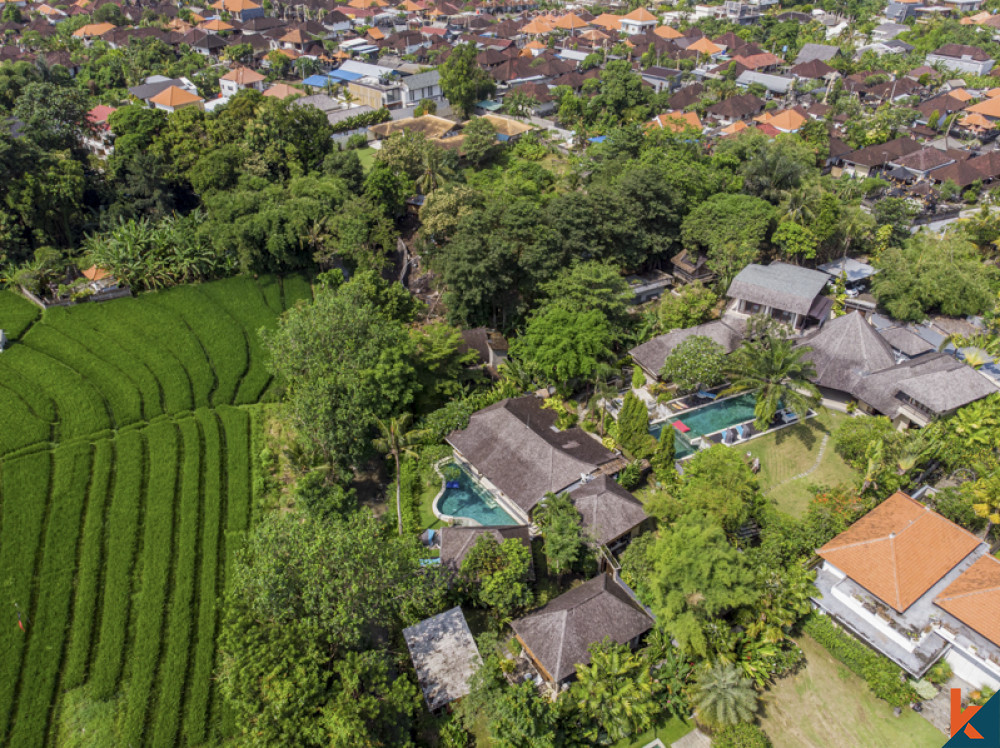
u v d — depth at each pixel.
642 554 53.16
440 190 97.00
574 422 71.00
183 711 46.09
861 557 51.41
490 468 62.56
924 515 53.81
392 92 153.12
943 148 137.50
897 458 60.25
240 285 87.69
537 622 48.28
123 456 62.94
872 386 70.88
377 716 41.34
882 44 199.38
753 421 71.50
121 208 100.00
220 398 72.44
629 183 91.06
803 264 96.00
